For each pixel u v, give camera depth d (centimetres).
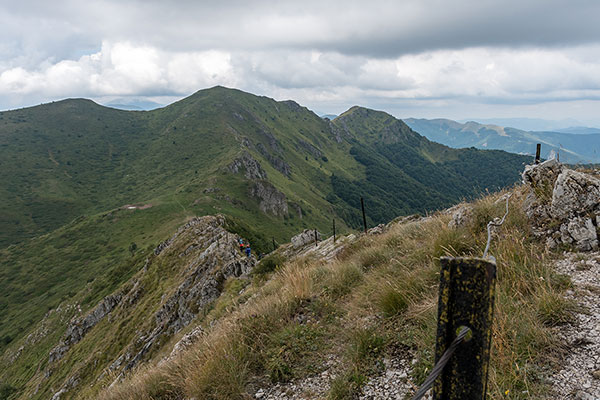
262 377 434
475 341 125
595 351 286
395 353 384
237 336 511
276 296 664
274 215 16700
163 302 4362
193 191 16250
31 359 7431
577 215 492
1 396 6328
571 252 470
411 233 852
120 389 539
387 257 736
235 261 3803
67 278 11700
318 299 605
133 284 6262
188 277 4206
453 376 131
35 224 18112
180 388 475
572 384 259
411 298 458
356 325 468
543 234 518
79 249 13150
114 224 14225
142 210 14862
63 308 8538
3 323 10131
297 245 3972
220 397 396
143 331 4006
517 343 309
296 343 468
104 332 5528
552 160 598
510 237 501
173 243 6228
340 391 343
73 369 5031
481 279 125
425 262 582
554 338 309
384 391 331
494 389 266
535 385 265
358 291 593
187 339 781
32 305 10700
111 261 11725
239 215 14762
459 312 129
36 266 12606
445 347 133
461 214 675
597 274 401
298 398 373
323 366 418
